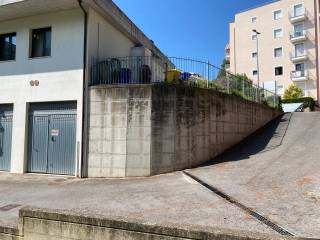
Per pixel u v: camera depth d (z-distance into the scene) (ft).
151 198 21.34
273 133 42.45
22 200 23.41
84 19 34.27
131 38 44.86
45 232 13.33
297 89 117.70
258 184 22.61
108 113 32.37
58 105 35.09
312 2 127.34
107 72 34.32
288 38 131.95
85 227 12.49
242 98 41.16
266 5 139.33
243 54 144.46
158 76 36.73
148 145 30.96
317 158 28.81
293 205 17.40
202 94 33.35
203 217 16.47
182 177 27.61
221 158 33.65
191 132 31.94
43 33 37.17
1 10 35.12
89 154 32.63
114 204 20.53
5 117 38.01
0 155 37.68
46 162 35.01
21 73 36.78
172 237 10.89
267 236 9.71
